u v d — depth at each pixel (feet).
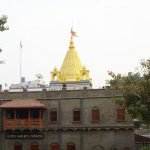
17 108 219.41
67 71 325.42
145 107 131.95
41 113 223.51
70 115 221.05
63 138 220.84
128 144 212.84
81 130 218.79
